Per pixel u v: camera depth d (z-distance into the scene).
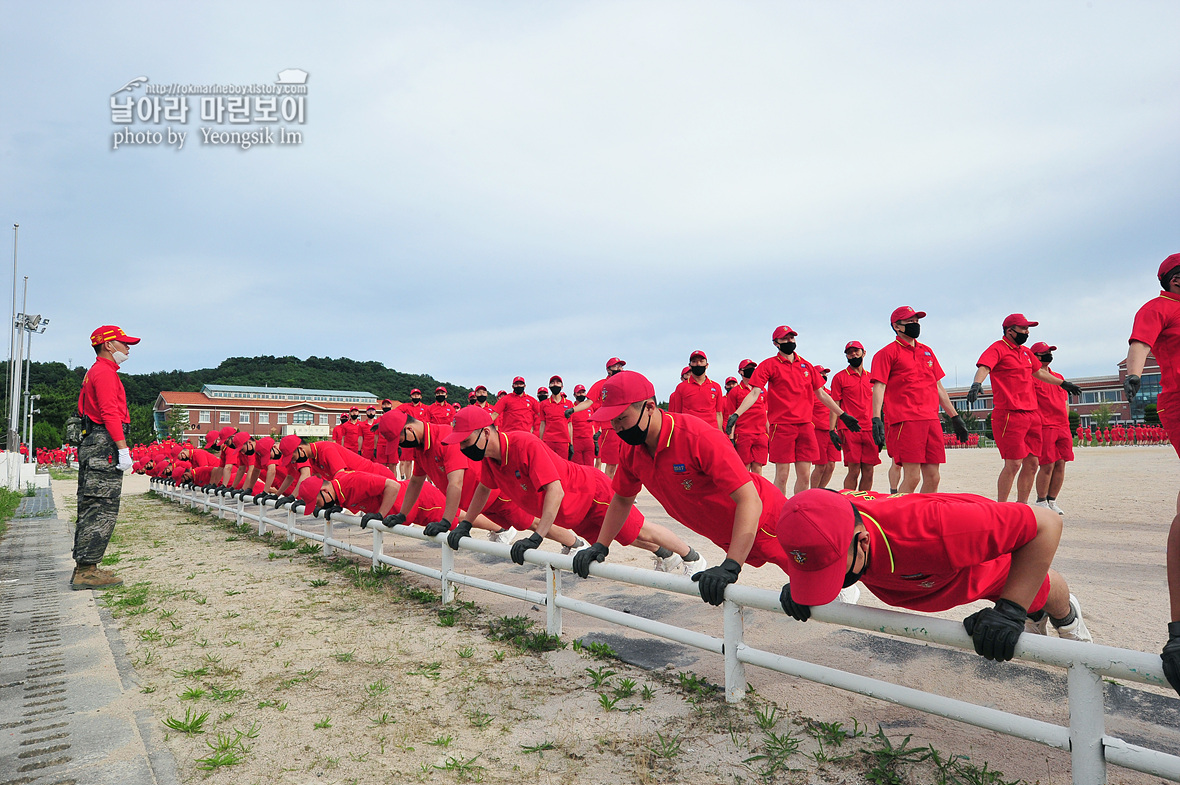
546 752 2.71
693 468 3.29
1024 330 6.93
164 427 73.31
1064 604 2.87
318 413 76.31
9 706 3.29
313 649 4.17
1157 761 1.91
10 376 27.00
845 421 6.52
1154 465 16.53
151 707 3.28
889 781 2.38
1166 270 3.28
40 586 6.26
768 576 5.80
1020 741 2.67
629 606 5.05
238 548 8.52
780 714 3.00
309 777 2.55
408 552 8.05
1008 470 7.07
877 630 2.54
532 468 4.53
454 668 3.76
